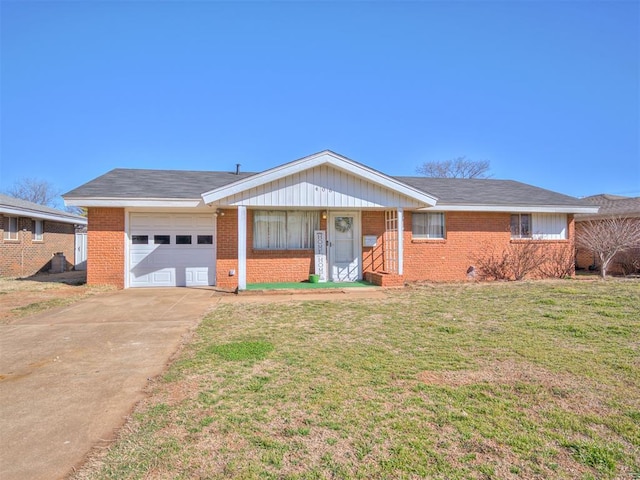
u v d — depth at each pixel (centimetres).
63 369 455
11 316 763
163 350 531
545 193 1543
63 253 2108
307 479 237
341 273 1270
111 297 991
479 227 1362
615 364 440
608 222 1489
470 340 549
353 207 1116
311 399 356
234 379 409
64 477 244
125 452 271
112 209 1163
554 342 532
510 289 1060
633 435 286
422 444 277
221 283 1191
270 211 1228
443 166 3806
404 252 1301
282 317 726
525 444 275
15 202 1794
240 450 272
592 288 1042
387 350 507
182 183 1295
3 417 331
